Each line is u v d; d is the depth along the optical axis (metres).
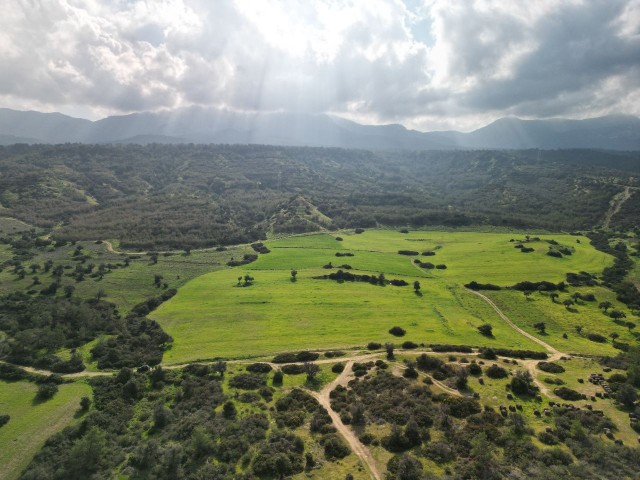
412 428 48.09
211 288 123.88
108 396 65.00
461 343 83.12
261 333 90.12
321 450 47.00
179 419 57.50
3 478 48.41
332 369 71.06
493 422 49.66
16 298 107.19
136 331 92.56
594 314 103.75
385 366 70.44
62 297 111.00
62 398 65.06
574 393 56.72
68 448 52.31
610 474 38.50
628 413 50.94
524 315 103.31
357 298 114.00
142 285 125.19
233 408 57.53
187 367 73.75
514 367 69.19
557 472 39.00
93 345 85.44
